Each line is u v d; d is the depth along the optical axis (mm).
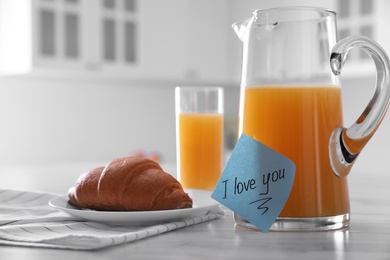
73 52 3795
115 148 4586
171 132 4934
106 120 4535
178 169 1240
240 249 738
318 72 835
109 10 3980
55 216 933
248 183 849
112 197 910
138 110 4727
